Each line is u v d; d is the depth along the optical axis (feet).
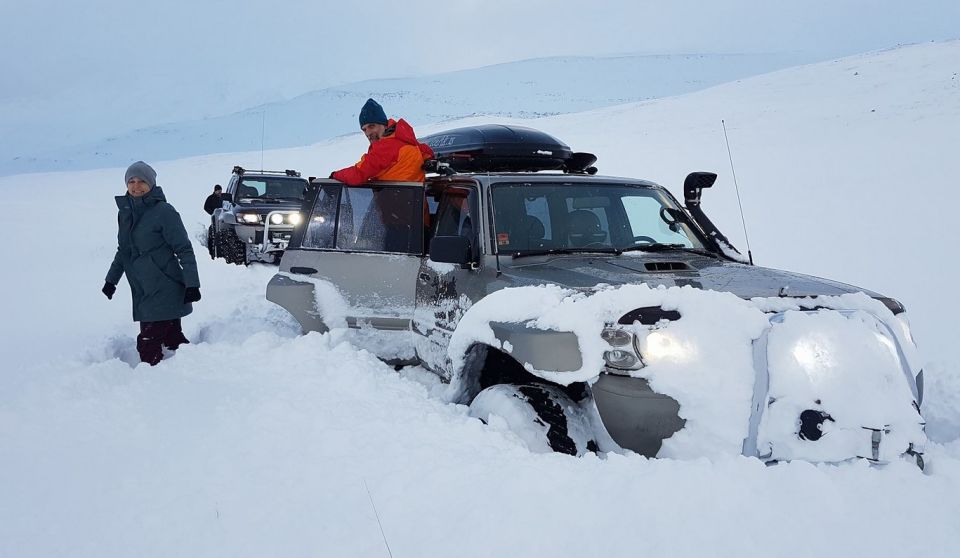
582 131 204.95
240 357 16.03
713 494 7.85
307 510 8.52
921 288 31.99
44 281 40.09
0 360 21.22
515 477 8.76
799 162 109.29
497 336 11.10
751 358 9.46
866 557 6.80
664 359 9.61
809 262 40.65
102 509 8.86
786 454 8.84
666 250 14.60
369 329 16.16
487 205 14.08
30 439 11.32
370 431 10.90
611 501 7.97
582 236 14.48
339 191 17.40
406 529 7.91
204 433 11.30
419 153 17.40
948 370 15.88
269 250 44.27
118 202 18.83
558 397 11.00
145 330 19.07
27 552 7.95
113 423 11.95
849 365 9.16
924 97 175.42
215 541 7.97
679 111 226.38
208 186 159.94
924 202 63.57
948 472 8.33
